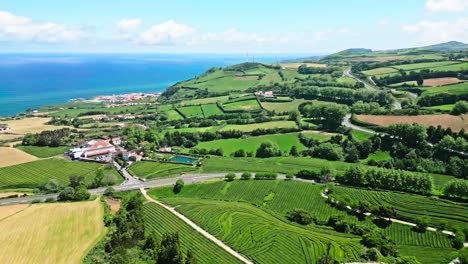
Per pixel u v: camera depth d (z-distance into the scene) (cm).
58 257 11644
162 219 15225
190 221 15150
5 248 12144
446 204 16000
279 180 19725
